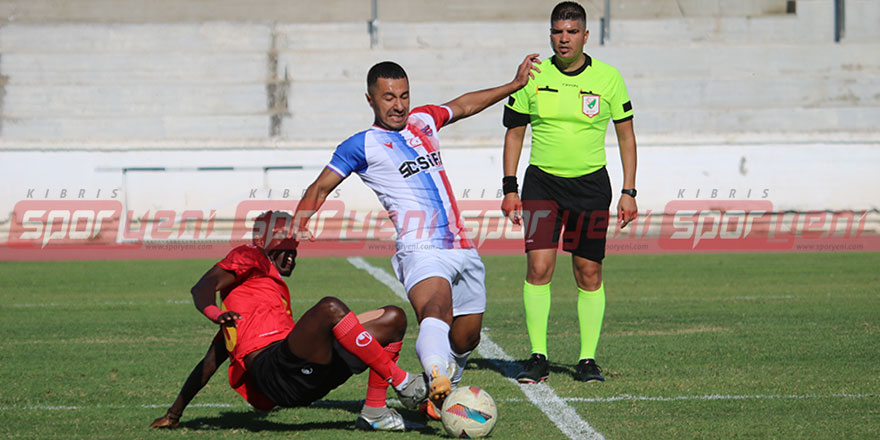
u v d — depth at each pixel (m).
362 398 15.79
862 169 48.59
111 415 14.41
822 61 57.06
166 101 54.62
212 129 53.16
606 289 29.69
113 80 56.03
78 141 47.44
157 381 16.97
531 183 17.70
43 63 56.03
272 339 12.98
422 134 13.88
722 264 36.19
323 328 12.07
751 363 18.28
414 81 55.09
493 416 12.63
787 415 14.14
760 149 48.44
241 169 48.16
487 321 24.17
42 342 21.00
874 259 37.31
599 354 19.48
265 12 67.56
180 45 59.34
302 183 48.47
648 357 19.06
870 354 19.06
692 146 48.41
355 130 53.75
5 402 15.30
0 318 24.47
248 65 56.75
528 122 17.98
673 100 54.94
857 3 60.38
